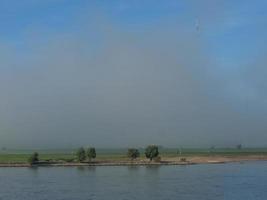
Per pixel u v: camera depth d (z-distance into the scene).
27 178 137.12
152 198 88.38
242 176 137.25
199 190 100.62
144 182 120.38
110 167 186.88
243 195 91.81
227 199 86.50
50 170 171.88
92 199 87.62
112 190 102.44
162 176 139.38
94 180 128.00
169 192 97.50
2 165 199.12
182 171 160.38
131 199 87.25
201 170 165.00
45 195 94.50
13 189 106.50
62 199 88.00
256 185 110.31
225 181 121.25
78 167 189.38
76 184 117.12
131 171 162.12
